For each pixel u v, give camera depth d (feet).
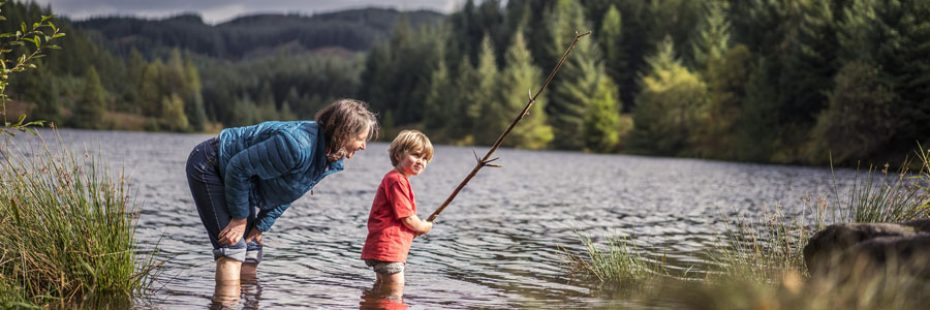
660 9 271.28
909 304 11.13
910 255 11.53
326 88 526.98
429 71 323.98
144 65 406.41
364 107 15.85
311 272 18.21
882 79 109.60
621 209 39.65
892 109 108.88
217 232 15.85
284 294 15.33
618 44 264.93
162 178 53.88
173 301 14.28
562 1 306.14
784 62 140.05
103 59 435.12
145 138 209.97
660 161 134.51
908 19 109.50
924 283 11.16
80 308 13.29
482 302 14.94
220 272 16.12
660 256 21.77
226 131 15.71
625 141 191.72
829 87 130.11
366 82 375.04
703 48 214.90
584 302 14.93
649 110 182.29
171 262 18.94
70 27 423.64
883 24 111.96
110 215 15.55
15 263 14.39
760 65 145.59
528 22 333.42
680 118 175.11
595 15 307.58
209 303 14.21
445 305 14.64
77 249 14.97
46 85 265.34
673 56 229.45
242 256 16.15
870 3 119.14
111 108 380.17
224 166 15.35
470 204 41.14
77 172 16.20
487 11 373.40
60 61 396.98
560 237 26.78
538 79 238.27
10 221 14.78
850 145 112.88
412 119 322.75
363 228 28.63
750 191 55.93
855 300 11.81
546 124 231.71
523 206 40.55
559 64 16.19
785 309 12.75
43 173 15.70
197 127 399.85
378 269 16.71
